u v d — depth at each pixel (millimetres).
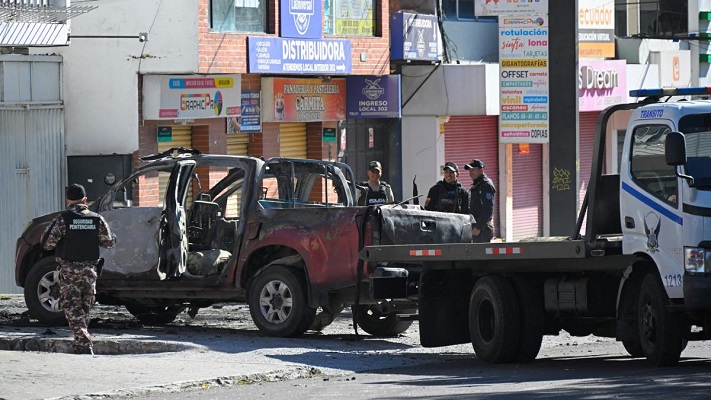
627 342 30969
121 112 49750
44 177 49125
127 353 31781
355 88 59500
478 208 41469
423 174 63562
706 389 23031
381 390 24719
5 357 28812
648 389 23266
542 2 57656
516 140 58781
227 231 35969
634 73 75688
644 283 27625
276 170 35938
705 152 26938
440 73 63062
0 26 44688
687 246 26438
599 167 28516
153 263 35312
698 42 83125
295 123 58906
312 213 34062
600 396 22547
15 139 48156
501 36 58688
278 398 23766
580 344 35656
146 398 24297
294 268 34344
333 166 37031
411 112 63625
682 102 27828
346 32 58156
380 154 63906
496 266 30469
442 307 31938
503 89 58906
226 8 51969
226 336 34156
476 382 25797
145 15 49688
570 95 45031
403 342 35281
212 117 51969
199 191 37188
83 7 46750
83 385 25016
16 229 48156
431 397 23266
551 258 28500
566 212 45188
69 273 31016
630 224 27828
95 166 49281
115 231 35688
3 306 41812
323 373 28359
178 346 31406
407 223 34000
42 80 49469
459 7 65625
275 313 34375
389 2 62219
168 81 50469
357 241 33344
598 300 29188
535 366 29219
